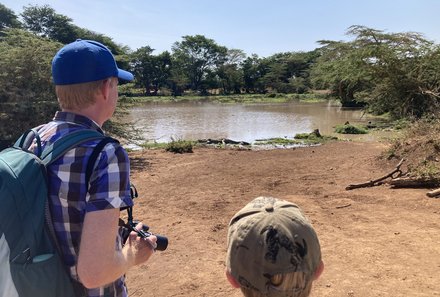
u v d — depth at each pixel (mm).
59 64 1829
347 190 9344
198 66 103375
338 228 6812
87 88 1835
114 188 1695
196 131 27828
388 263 5402
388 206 7895
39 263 1662
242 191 9641
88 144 1741
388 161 11438
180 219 7598
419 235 6289
